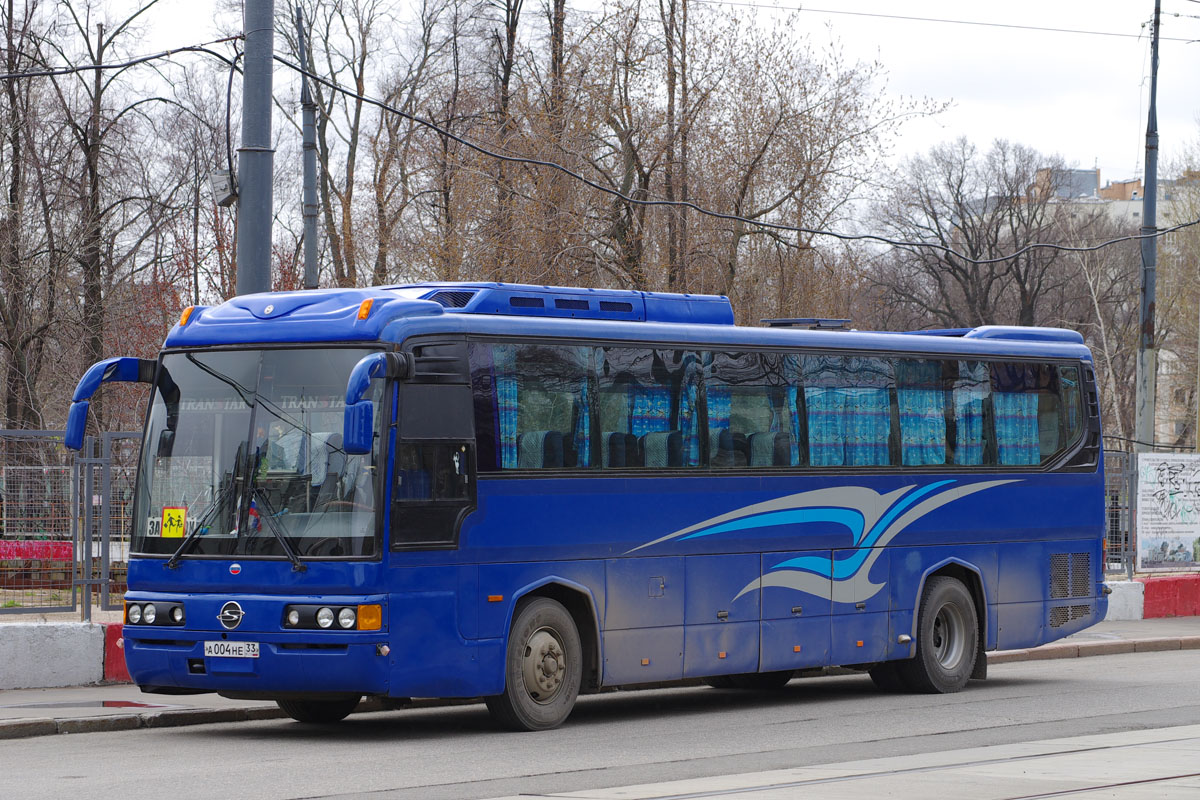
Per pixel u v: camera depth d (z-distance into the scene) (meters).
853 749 12.19
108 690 15.71
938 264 74.06
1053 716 14.66
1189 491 26.72
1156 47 31.22
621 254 35.62
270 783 10.21
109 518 16.50
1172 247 65.88
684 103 35.78
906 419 17.03
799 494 15.74
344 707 14.54
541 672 13.43
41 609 16.12
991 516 17.80
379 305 12.62
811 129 35.84
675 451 14.65
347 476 12.32
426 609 12.46
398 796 9.62
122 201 40.44
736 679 18.30
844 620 16.16
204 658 12.36
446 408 12.82
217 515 12.58
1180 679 18.55
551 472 13.53
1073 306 74.88
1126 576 26.47
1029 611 18.25
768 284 36.09
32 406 38.25
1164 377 78.19
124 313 39.81
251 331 12.96
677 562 14.57
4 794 9.73
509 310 13.84
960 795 9.40
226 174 19.17
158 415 13.11
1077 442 18.95
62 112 39.50
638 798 9.33
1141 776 10.29
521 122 35.84
